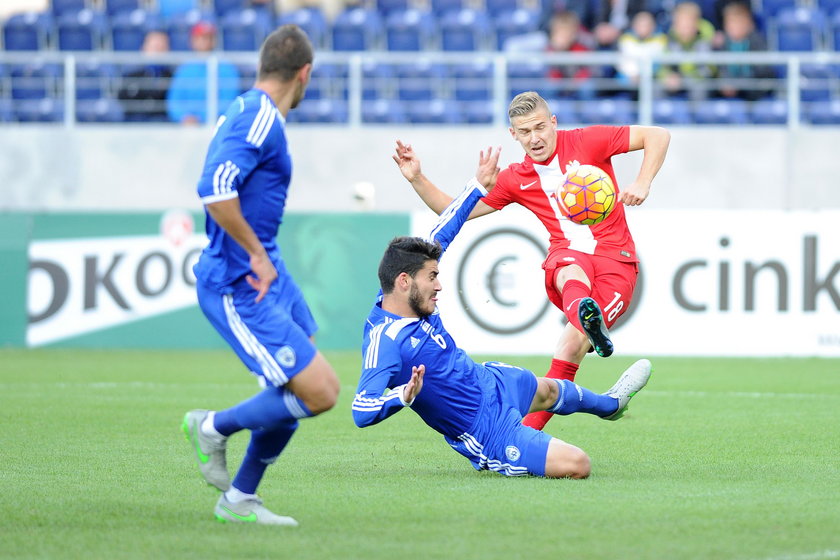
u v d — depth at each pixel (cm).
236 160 1526
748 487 1917
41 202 5672
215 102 5606
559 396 2150
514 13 6531
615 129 2314
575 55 5456
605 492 1862
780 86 5650
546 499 1802
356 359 4666
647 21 5778
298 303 1638
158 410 3122
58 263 5091
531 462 2002
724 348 4834
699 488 1905
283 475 2075
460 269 4838
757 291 4822
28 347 5091
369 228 5069
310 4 7081
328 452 2395
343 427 2841
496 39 6309
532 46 6097
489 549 1461
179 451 2378
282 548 1472
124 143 5647
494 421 2011
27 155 5675
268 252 1612
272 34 1608
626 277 2341
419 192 2230
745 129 5456
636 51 5750
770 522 1620
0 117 5981
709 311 4841
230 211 1520
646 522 1622
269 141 1554
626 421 2914
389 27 6319
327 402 1568
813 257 4797
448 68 6069
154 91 5916
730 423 2866
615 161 5375
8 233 5103
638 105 5647
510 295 4822
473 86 5966
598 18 6066
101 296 5078
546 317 4825
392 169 5559
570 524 1611
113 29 6325
